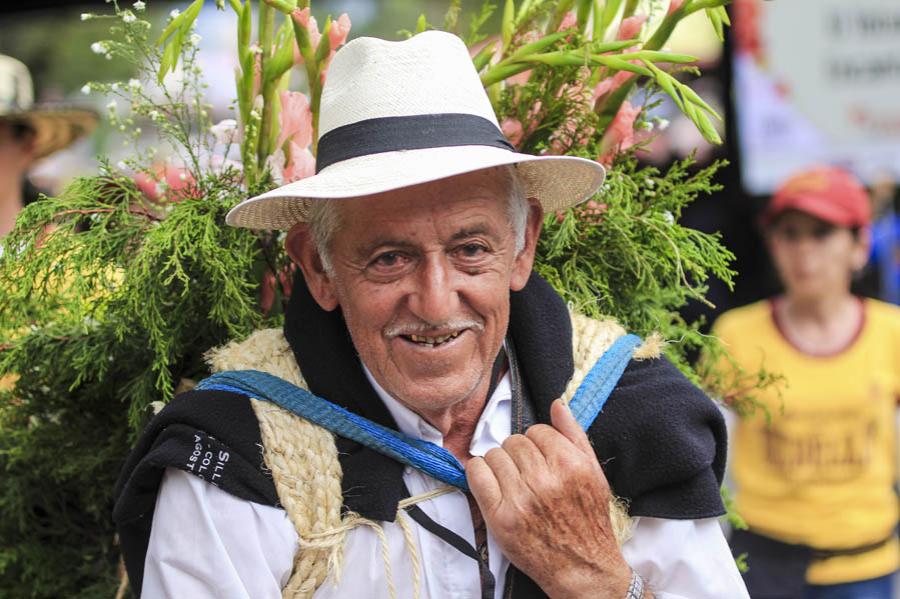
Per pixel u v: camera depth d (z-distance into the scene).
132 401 1.76
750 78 4.06
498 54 1.91
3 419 1.94
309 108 1.83
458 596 1.51
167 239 1.63
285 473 1.49
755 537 3.26
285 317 1.63
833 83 4.06
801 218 3.32
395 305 1.44
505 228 1.47
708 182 1.86
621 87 1.83
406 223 1.40
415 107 1.44
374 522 1.50
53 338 1.84
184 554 1.48
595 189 1.62
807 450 3.24
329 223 1.47
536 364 1.60
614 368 1.62
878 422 3.26
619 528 1.54
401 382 1.47
